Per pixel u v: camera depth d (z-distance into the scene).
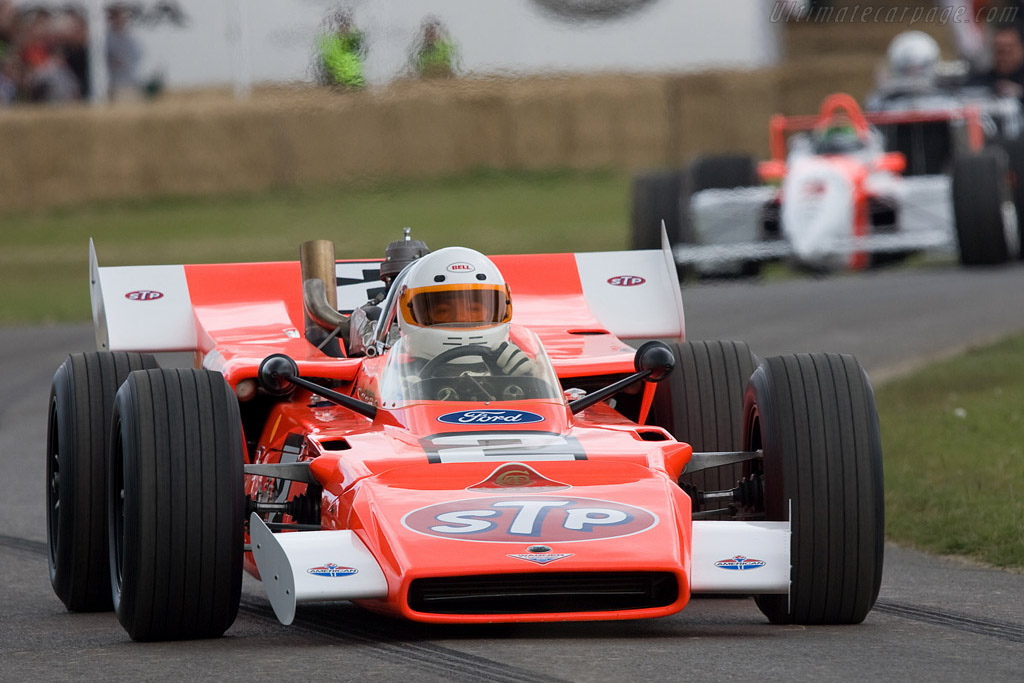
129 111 129.25
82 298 74.62
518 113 125.75
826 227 63.03
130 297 28.03
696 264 68.69
